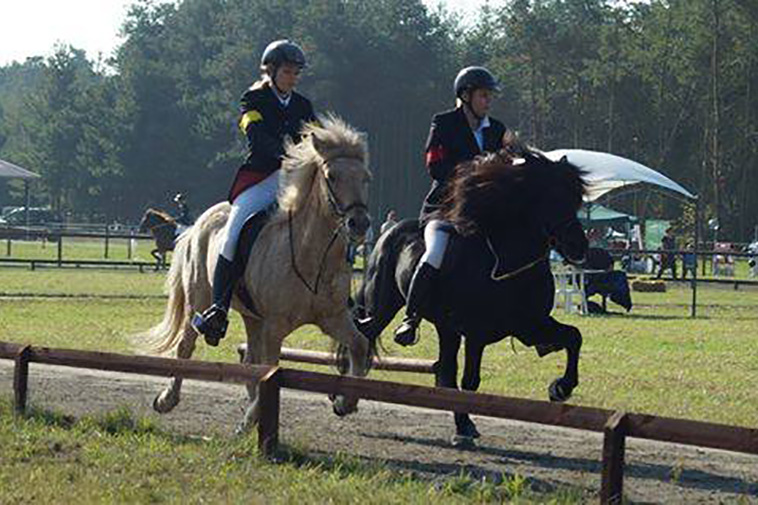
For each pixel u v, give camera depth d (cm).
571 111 9512
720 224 8606
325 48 9062
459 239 1118
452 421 1288
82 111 11162
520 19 9212
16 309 2681
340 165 1069
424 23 9475
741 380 1694
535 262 1096
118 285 3575
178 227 4366
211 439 1075
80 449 1030
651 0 9700
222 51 10338
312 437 1169
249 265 1142
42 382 1512
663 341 2283
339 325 1123
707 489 979
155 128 10119
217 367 1076
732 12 8606
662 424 841
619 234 7075
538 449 1138
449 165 1173
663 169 9150
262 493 885
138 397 1409
